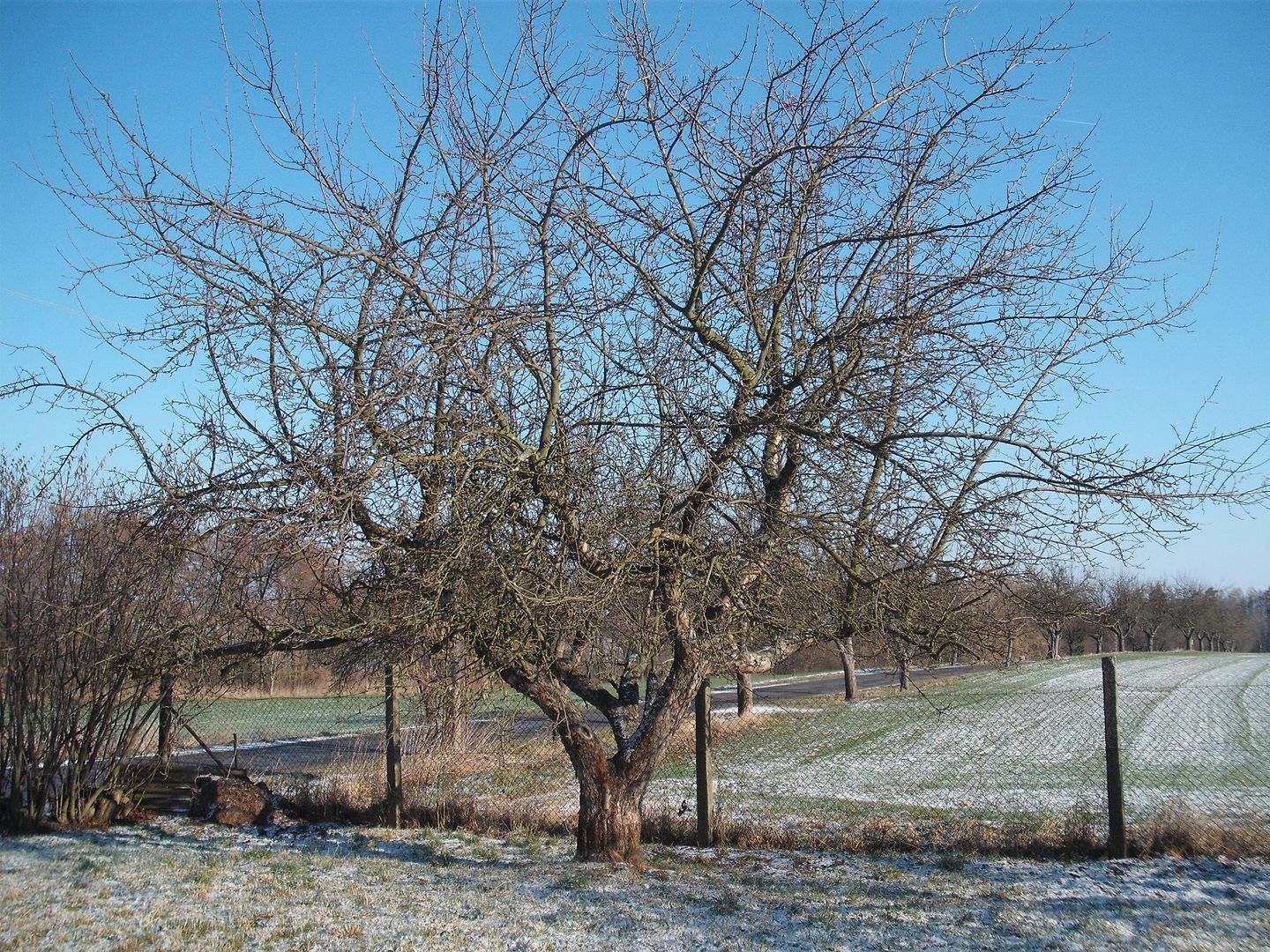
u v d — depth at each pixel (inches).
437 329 237.1
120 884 271.6
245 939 220.4
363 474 214.8
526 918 236.5
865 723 643.5
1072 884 262.8
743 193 252.5
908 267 264.2
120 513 269.3
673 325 258.7
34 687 359.3
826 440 238.7
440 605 241.8
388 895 260.1
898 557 244.8
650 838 342.3
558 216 261.3
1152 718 669.3
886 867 291.6
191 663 287.9
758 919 235.3
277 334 244.7
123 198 237.6
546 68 261.6
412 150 275.0
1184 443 224.7
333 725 605.9
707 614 273.4
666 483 242.5
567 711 288.8
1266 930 216.5
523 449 247.0
